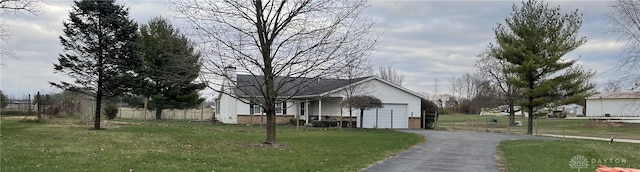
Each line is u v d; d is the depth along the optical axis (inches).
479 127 1668.3
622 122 1943.9
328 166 477.1
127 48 973.8
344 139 805.2
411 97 1417.3
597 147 784.9
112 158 470.0
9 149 510.6
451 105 3218.5
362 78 1291.8
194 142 692.1
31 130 847.7
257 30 609.0
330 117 1406.3
